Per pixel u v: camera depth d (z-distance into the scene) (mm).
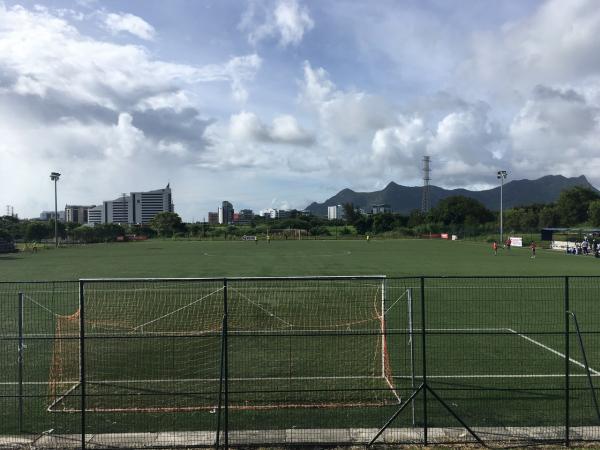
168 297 18438
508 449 6613
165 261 39719
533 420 7707
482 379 9547
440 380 9508
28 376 9891
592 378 9555
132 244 77375
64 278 27875
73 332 12984
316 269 32188
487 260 39438
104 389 9086
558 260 39562
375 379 9469
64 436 7152
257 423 7594
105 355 11125
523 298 18766
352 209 149000
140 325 14070
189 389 9031
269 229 113312
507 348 11695
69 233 87000
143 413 7996
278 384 9227
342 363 10414
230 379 9492
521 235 83812
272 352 11219
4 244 54281
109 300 17953
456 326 14156
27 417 7887
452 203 128750
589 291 20328
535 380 9500
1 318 15312
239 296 18578
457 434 7102
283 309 16281
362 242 78938
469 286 21719
